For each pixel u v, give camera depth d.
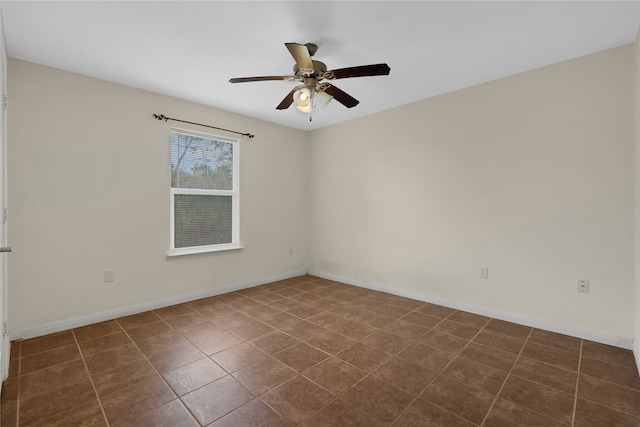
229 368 2.04
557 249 2.61
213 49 2.35
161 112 3.22
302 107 2.34
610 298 2.38
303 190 4.73
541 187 2.67
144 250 3.12
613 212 2.36
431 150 3.38
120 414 1.59
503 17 1.96
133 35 2.15
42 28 2.05
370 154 3.96
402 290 3.67
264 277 4.23
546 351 2.27
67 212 2.67
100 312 2.85
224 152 3.85
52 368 2.02
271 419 1.56
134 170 3.04
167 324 2.78
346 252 4.27
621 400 1.71
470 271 3.11
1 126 1.74
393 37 2.19
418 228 3.52
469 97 3.08
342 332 2.62
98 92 2.83
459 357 2.19
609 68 2.35
